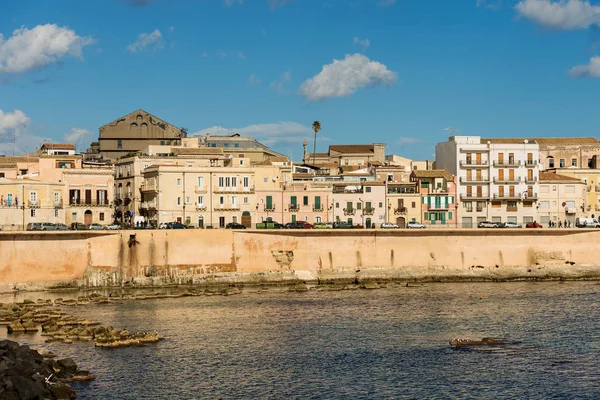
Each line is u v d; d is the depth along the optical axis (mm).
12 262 132000
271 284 143875
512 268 153625
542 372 80125
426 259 152000
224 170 173000
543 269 153625
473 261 153250
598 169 196875
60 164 175875
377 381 77250
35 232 133000
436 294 130375
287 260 147375
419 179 183750
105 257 138750
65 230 141500
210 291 132500
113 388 74562
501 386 75750
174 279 141500
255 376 78625
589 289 137375
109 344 89750
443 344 91812
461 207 186250
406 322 104500
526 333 97625
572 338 94750
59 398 70375
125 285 138875
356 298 125562
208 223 171375
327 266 148750
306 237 148625
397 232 151375
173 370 80438
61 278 135500
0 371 68812
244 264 145750
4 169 173250
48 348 88750
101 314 110062
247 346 90562
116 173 192000
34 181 162625
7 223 159000
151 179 173875
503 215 188000
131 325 102188
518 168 188875
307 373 79812
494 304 119188
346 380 77562
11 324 98312
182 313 111062
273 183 183500
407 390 74625
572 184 190250
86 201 169250
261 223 163000
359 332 98125
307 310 113625
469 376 78812
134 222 171250
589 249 157125
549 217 189875
